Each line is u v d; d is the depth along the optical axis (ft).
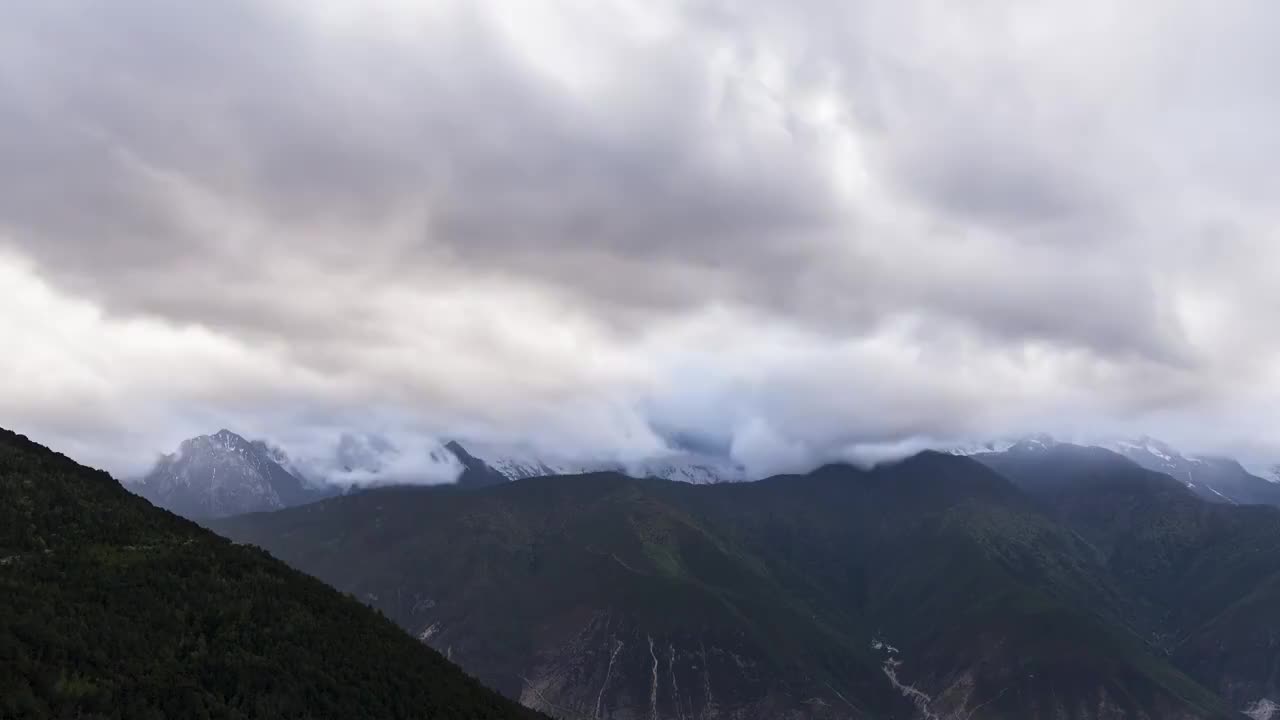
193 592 505.66
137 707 406.00
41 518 513.45
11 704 371.35
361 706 491.72
